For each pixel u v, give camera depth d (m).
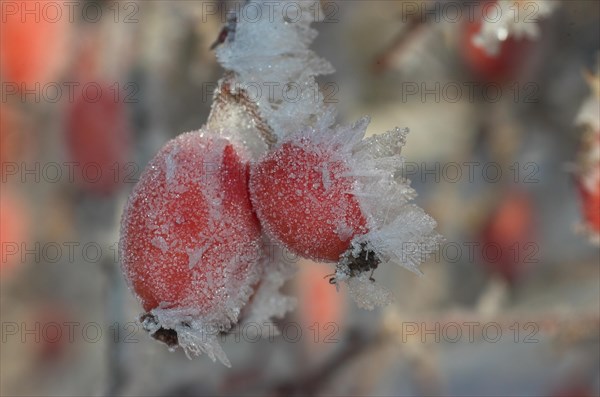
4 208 0.33
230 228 0.18
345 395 0.29
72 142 0.27
